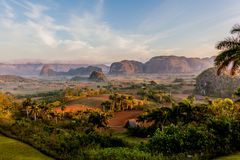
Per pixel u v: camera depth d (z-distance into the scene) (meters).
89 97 163.62
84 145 30.47
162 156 24.45
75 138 31.88
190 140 27.27
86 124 62.25
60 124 65.50
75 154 26.81
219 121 29.78
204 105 52.22
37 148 29.91
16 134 35.81
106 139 33.56
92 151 26.23
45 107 97.56
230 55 29.80
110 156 24.50
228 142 27.03
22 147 30.61
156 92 171.50
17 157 27.25
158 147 27.50
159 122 56.03
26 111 99.88
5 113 68.50
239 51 29.64
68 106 140.38
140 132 58.16
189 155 24.83
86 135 33.44
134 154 24.27
